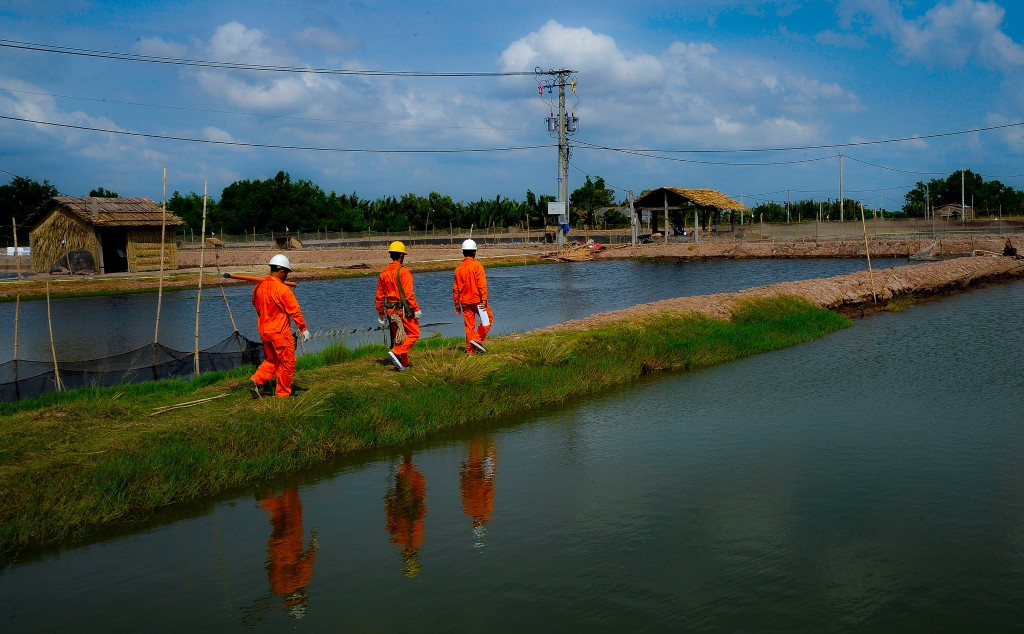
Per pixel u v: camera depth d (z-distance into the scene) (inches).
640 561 239.0
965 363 538.3
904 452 341.4
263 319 365.7
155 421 337.1
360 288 1374.3
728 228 3157.0
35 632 206.8
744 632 197.8
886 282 972.6
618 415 418.3
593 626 201.9
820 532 257.6
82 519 273.3
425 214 3799.2
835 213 3358.8
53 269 1640.0
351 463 341.7
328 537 263.9
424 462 342.0
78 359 672.4
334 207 3695.9
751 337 626.5
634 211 2679.6
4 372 494.9
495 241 3036.4
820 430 380.2
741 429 385.4
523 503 290.8
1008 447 345.1
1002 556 237.8
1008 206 3548.2
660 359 542.9
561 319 862.5
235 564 245.3
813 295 838.5
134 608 218.7
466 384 430.0
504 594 220.5
